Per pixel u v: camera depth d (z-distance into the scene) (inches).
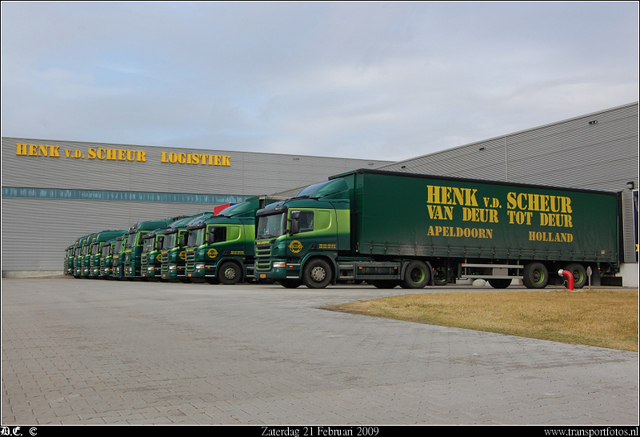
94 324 458.0
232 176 2518.5
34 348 343.9
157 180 2411.4
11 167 2217.0
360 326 433.4
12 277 2181.3
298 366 286.8
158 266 1425.9
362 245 887.1
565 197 1056.8
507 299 629.9
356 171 911.7
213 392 234.2
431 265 967.0
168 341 367.2
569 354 320.5
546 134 1310.3
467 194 969.5
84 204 2304.4
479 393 231.3
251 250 1173.7
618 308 539.5
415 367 284.0
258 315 505.4
